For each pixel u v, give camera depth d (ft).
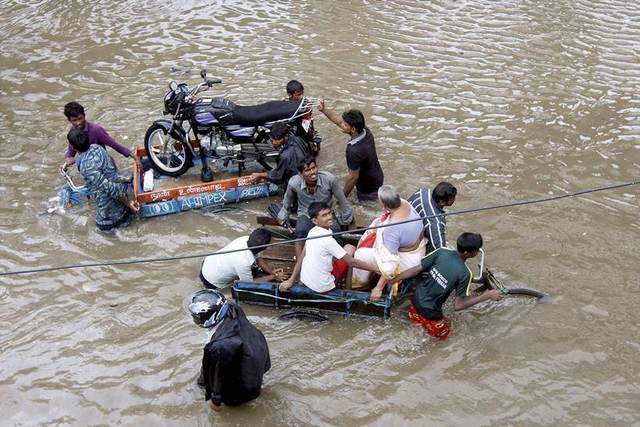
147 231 24.64
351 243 22.31
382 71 35.45
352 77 34.94
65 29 41.70
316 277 19.54
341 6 43.80
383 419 17.17
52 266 22.93
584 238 23.22
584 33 38.86
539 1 43.52
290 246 22.81
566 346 19.03
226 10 43.62
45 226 24.89
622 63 35.37
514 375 18.22
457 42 38.32
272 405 17.67
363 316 20.33
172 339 19.86
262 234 20.17
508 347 19.11
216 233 24.43
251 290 20.63
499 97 32.58
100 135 25.27
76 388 18.37
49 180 27.66
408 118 31.19
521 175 26.91
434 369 18.53
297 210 22.94
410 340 19.51
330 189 22.04
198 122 24.97
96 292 21.81
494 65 35.58
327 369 18.70
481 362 18.67
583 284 21.22
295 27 40.91
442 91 33.32
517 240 23.29
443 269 18.24
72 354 19.45
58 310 21.08
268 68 36.11
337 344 19.51
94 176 23.16
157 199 24.97
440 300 18.70
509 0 43.91
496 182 26.55
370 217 24.63
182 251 23.61
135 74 36.14
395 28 40.37
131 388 18.33
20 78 36.04
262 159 26.03
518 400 17.51
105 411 17.71
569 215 24.41
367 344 19.45
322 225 19.02
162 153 27.12
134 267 22.90
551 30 39.37
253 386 16.96
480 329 19.76
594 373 18.16
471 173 27.17
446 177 26.96
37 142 30.27
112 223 24.41
